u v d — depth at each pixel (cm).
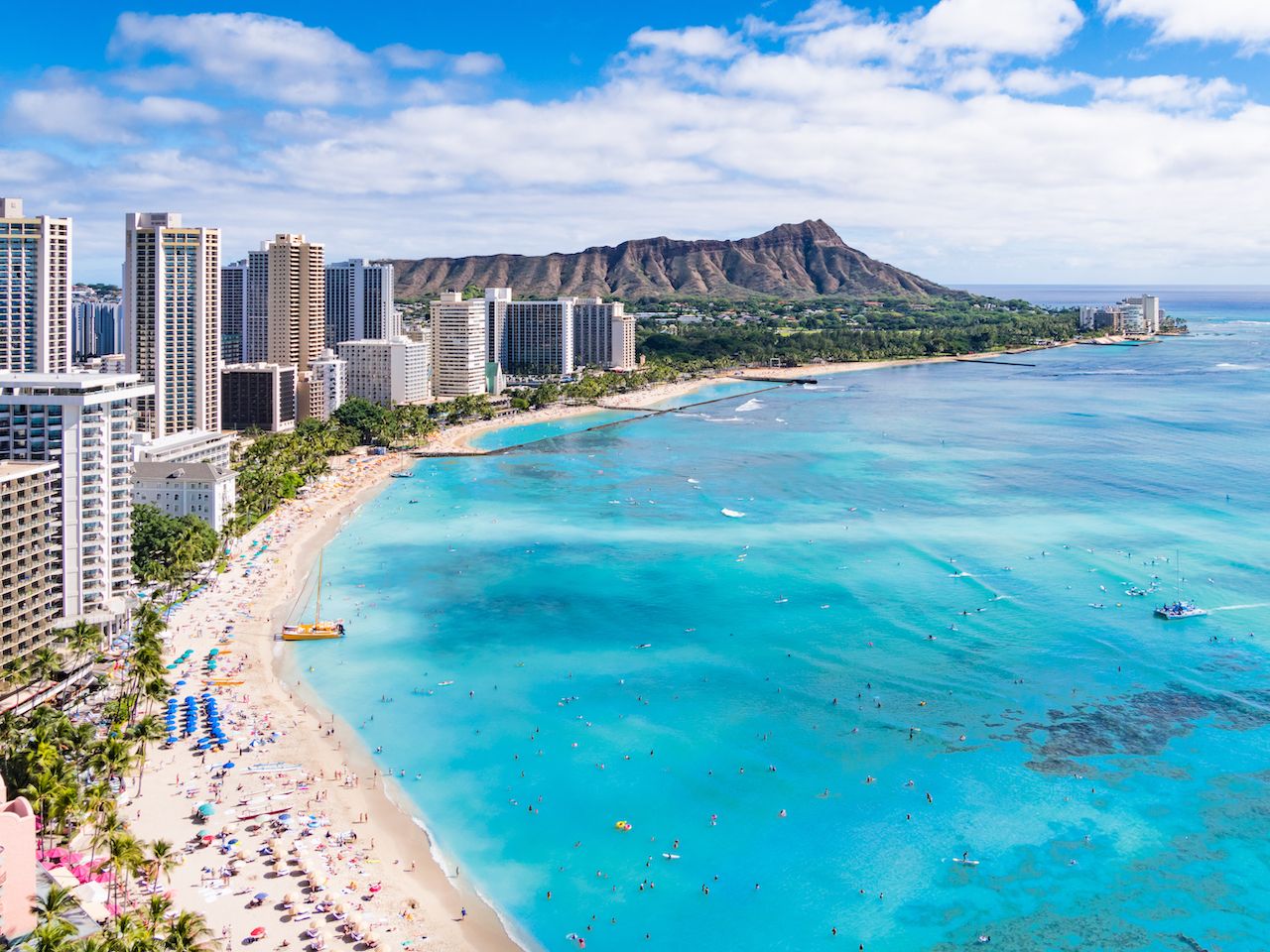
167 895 13512
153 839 15675
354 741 19625
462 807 17438
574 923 14525
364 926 14038
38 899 12562
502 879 15500
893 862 15900
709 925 14525
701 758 19062
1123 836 16412
